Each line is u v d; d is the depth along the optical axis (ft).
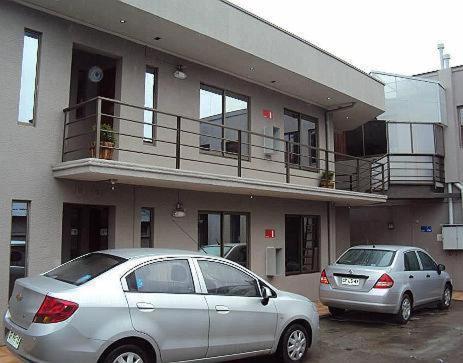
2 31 26.07
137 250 20.86
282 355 22.48
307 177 45.68
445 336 29.89
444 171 57.21
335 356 25.12
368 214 62.13
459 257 55.06
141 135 31.96
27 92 27.17
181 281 19.72
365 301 32.24
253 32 34.94
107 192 29.76
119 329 17.17
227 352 20.31
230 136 38.55
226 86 38.29
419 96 57.00
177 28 30.25
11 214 25.76
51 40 28.02
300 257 44.78
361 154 58.54
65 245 30.78
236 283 21.40
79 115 32.48
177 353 18.69
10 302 18.97
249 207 39.50
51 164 27.43
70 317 16.37
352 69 45.47
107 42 30.58
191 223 34.68
